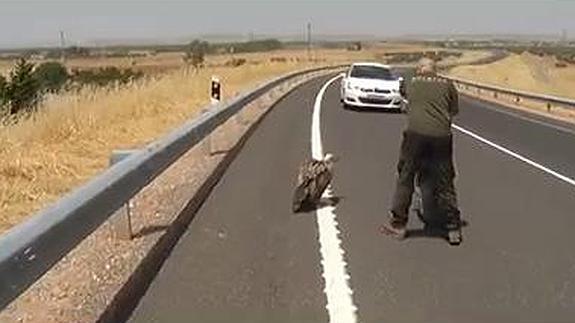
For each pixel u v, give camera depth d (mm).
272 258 7094
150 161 7461
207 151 13438
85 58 136625
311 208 9445
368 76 27953
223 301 5871
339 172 12477
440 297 6027
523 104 33938
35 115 14992
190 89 28625
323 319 5492
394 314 5617
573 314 5691
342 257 7148
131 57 142125
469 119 24766
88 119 15750
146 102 21516
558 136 19656
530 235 8219
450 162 7766
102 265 6301
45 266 4461
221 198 10055
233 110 15188
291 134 18422
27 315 5129
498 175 12609
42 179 10281
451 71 72812
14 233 4172
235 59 93250
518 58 101312
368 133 19000
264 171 12430
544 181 12055
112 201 6020
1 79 21828
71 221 4934
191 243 7637
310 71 57844
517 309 5781
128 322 5418
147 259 6582
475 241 7898
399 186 7941
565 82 80625
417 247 7590
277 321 5445
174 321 5438
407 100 7918
